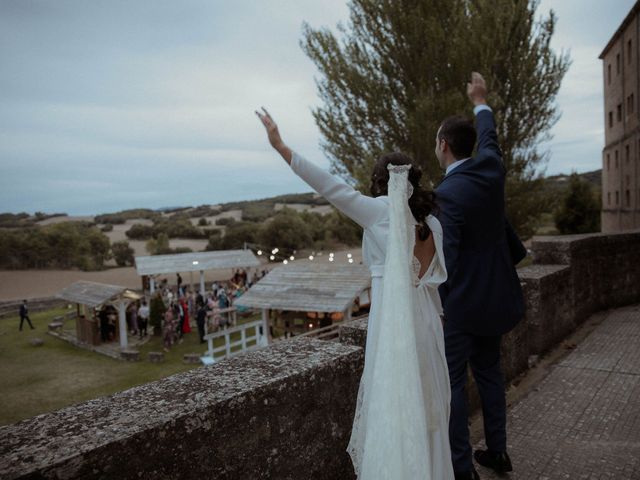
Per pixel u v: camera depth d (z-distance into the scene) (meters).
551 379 3.84
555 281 4.80
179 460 1.44
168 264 32.75
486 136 2.62
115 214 131.75
